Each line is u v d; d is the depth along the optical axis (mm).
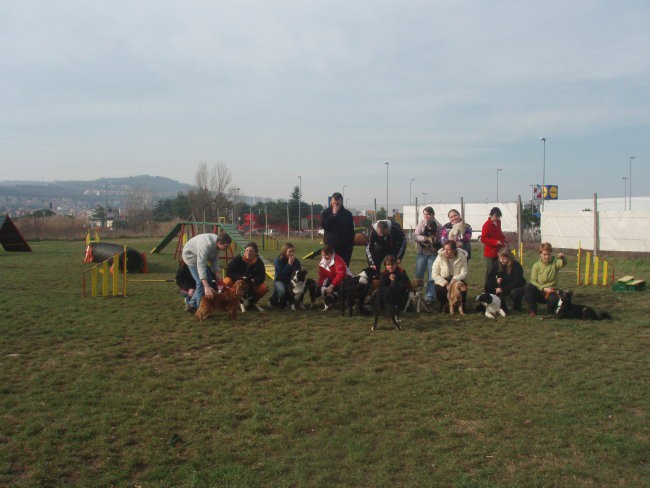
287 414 4438
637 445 3797
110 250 16438
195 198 48781
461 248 9172
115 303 9391
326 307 8570
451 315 8164
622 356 5926
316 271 14500
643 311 8359
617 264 15234
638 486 3291
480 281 12047
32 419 4277
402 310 8219
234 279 8508
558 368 5516
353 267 15633
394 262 7703
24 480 3402
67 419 4277
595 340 6621
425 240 9023
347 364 5785
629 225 17891
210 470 3541
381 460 3672
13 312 8430
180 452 3801
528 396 4770
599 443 3850
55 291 10875
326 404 4652
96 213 61781
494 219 9164
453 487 3311
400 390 4965
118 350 6242
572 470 3480
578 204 31875
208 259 8086
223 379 5262
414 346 6430
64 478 3457
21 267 15797
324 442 3957
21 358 5922
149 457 3707
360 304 8203
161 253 22234
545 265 8383
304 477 3467
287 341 6648
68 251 23797
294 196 51406
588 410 4430
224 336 6898
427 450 3807
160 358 6012
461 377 5293
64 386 5051
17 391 4922
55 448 3824
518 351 6184
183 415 4391
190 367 5633
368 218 33656
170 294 10547
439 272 8602
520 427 4152
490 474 3463
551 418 4273
